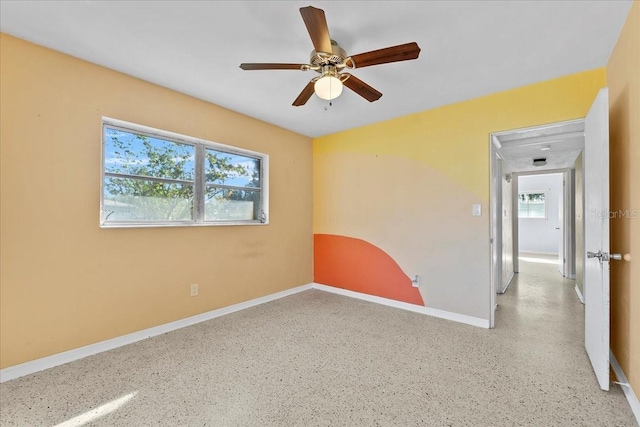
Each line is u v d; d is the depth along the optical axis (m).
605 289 1.79
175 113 2.84
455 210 3.12
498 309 3.42
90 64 2.33
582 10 1.73
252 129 3.58
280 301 3.79
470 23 1.85
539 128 2.68
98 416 1.62
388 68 2.40
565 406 1.69
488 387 1.88
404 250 3.50
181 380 1.97
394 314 3.29
